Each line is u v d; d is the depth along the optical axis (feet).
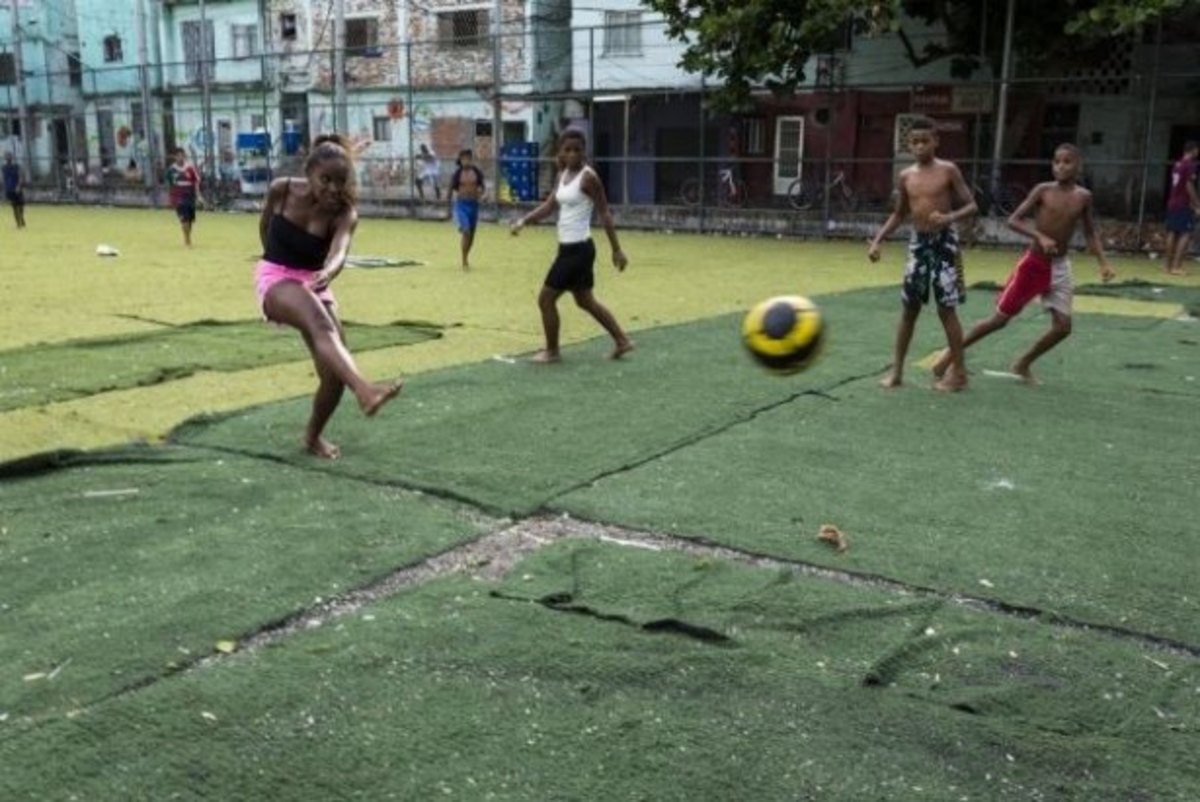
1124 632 12.42
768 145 99.35
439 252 61.41
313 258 17.48
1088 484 17.78
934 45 77.66
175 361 26.89
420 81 113.80
